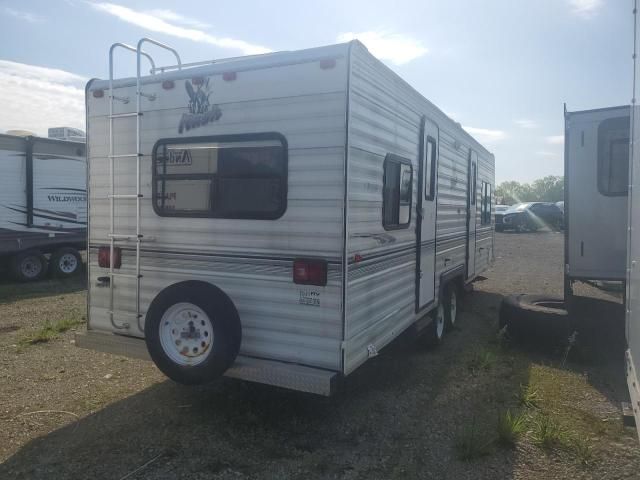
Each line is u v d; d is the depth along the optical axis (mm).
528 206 27938
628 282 4109
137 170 4527
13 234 10711
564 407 4668
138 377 5254
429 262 5949
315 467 3625
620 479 3510
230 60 4387
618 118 6254
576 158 6469
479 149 8734
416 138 5270
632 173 3889
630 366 3896
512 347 6445
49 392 4867
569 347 5992
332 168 3779
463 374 5496
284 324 4027
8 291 10031
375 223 4309
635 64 3648
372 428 4223
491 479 3512
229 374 4059
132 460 3676
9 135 10508
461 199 7488
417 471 3602
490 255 10391
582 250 6465
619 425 4305
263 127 4027
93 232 4859
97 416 4371
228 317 3979
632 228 3869
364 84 3988
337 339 3830
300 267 3908
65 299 9242
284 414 4445
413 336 5527
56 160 11336
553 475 3562
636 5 3596
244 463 3658
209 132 4250
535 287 10961
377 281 4406
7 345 6309
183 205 4414
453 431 4191
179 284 4180
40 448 3836
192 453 3779
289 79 3910
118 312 4742
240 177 4156
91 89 4777
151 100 4484
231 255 4199
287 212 3961
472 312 8461
